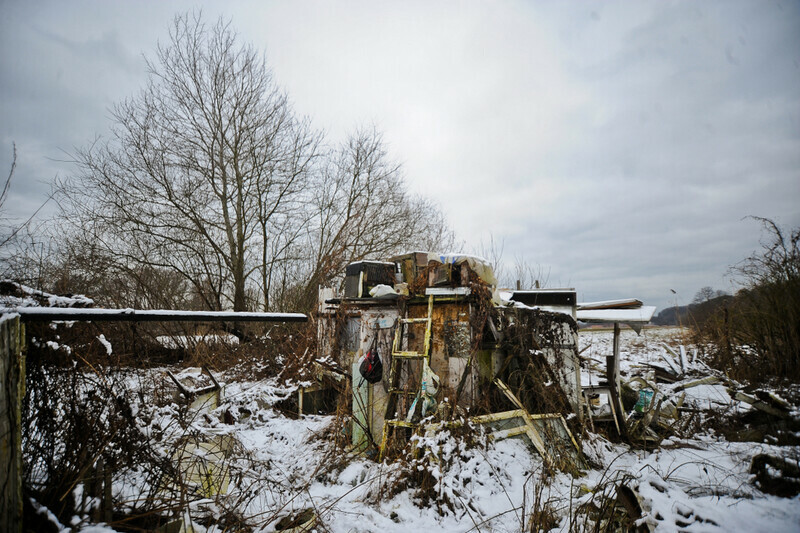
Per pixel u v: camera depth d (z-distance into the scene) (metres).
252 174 14.48
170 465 3.66
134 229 12.67
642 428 6.34
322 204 15.43
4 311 2.66
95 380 3.55
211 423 5.51
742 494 3.80
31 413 3.10
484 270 6.16
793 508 3.41
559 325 6.46
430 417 4.84
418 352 5.54
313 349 8.62
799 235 8.30
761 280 8.80
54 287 6.28
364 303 6.95
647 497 3.30
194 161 13.88
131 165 13.10
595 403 6.83
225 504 3.74
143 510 3.20
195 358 9.59
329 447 5.71
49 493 2.88
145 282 12.52
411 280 7.16
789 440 5.01
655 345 14.49
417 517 3.97
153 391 5.12
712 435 6.23
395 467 4.59
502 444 4.92
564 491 4.40
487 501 4.16
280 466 5.22
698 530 2.97
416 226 16.89
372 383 6.07
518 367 5.94
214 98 14.23
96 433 3.29
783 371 8.09
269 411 7.27
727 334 9.87
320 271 14.19
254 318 5.30
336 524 3.82
